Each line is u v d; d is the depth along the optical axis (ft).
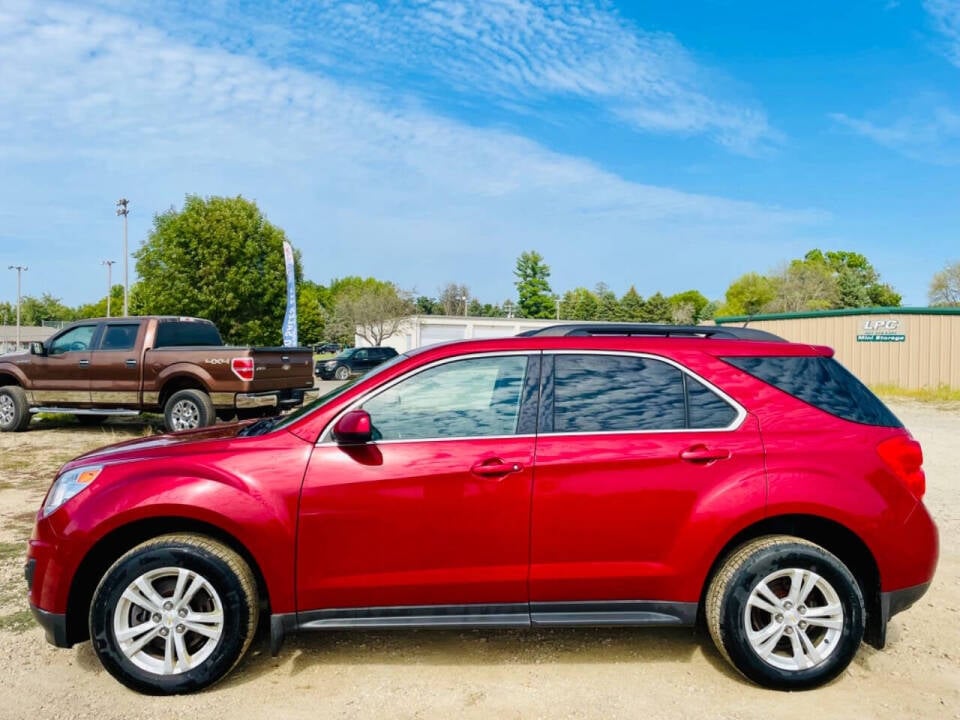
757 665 11.28
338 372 106.22
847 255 299.99
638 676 11.96
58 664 12.37
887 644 13.30
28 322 374.02
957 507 23.88
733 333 13.33
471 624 11.41
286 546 11.27
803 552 11.34
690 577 11.47
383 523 11.35
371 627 11.41
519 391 12.06
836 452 11.69
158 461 11.60
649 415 11.94
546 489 11.44
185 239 117.91
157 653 11.62
